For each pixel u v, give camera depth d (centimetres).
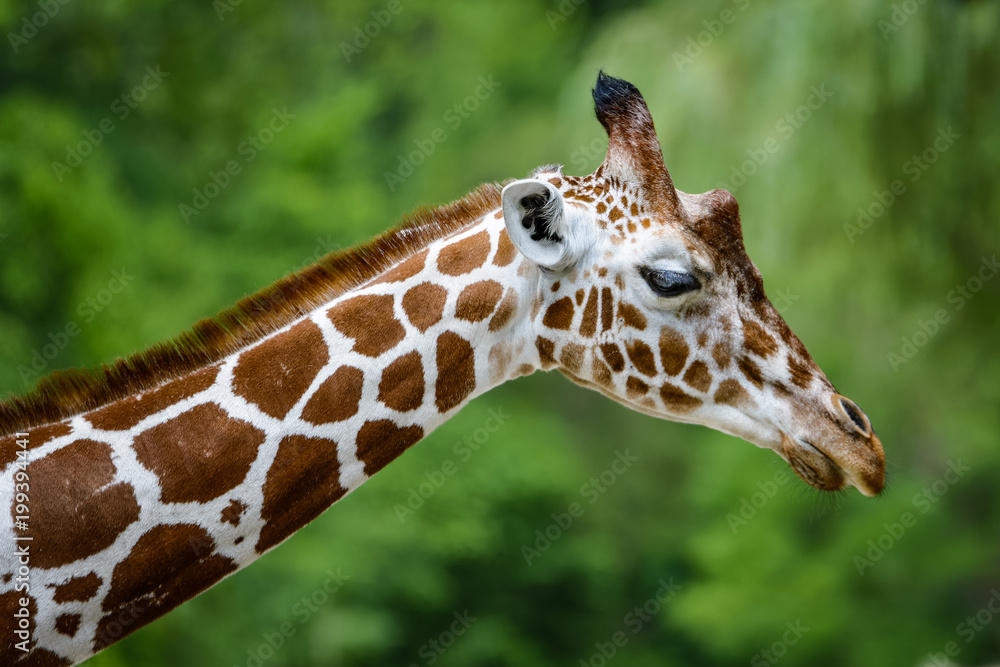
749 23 3334
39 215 2969
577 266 1077
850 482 1100
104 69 3859
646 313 1073
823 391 1098
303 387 1023
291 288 1070
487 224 1111
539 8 6406
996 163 3269
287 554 3538
